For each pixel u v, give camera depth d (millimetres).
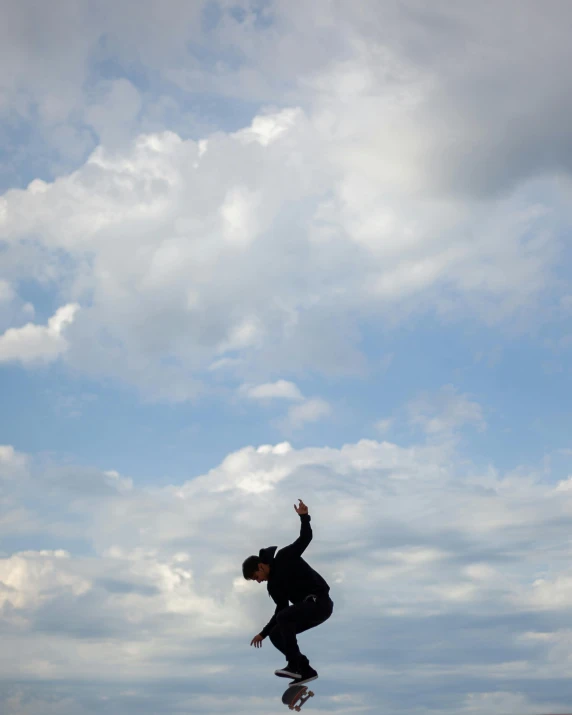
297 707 8266
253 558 8906
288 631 8453
